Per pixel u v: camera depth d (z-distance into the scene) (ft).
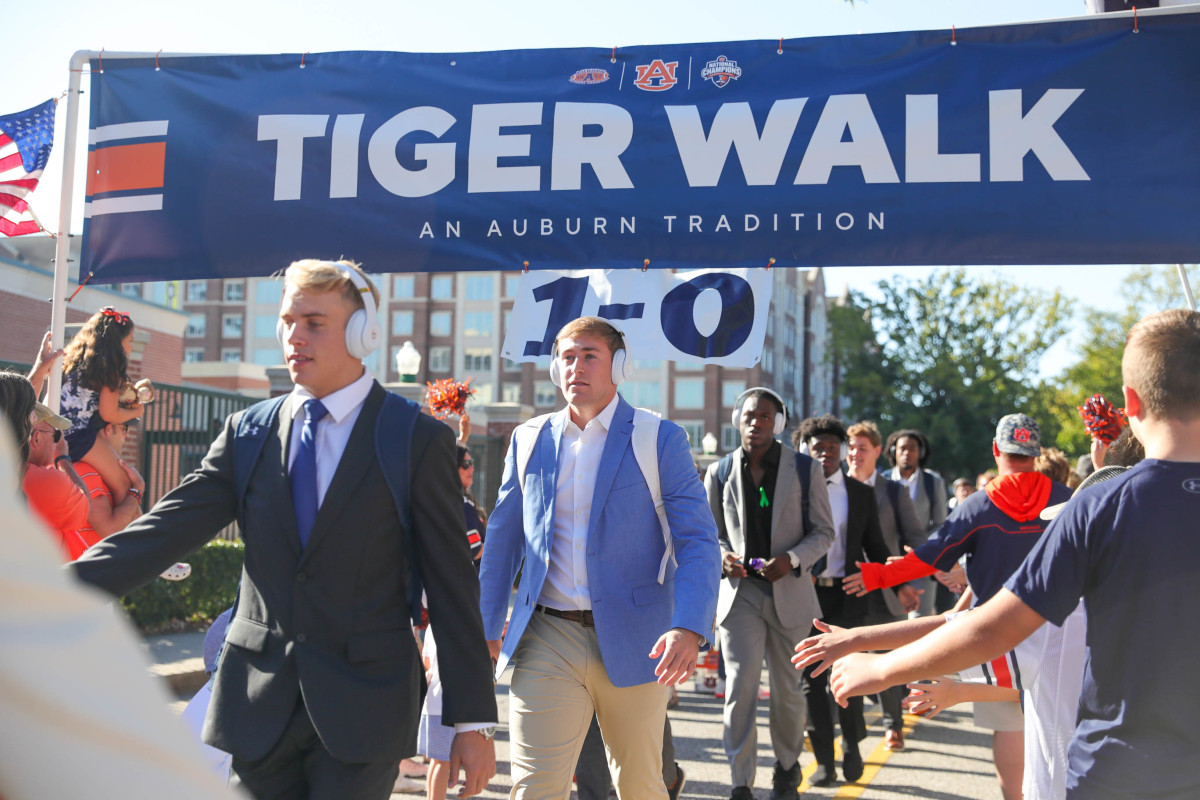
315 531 7.58
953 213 15.10
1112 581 6.47
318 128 16.39
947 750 22.11
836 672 7.51
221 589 31.58
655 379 200.34
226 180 16.48
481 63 16.34
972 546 13.99
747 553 16.78
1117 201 14.82
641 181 15.81
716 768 19.84
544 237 15.92
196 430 32.09
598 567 11.30
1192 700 6.19
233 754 7.38
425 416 8.21
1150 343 6.72
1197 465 6.51
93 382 13.94
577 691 11.25
